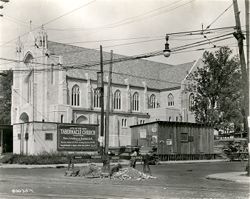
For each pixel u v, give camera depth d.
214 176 26.59
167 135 55.12
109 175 27.17
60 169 38.50
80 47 96.25
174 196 15.48
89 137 52.06
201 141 58.91
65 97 84.81
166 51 26.48
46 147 49.84
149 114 100.62
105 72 96.31
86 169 28.66
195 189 18.52
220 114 71.81
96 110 90.06
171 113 96.75
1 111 109.69
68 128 50.97
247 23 25.53
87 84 90.00
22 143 51.91
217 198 14.80
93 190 18.05
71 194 16.33
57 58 86.31
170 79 105.81
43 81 85.25
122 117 95.31
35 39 87.12
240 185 20.92
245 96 26.45
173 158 55.31
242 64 26.58
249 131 26.16
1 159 49.38
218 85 71.75
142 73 106.62
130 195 15.87
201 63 104.56
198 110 72.94
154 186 20.30
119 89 97.38
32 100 85.38
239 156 55.41
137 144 57.09
